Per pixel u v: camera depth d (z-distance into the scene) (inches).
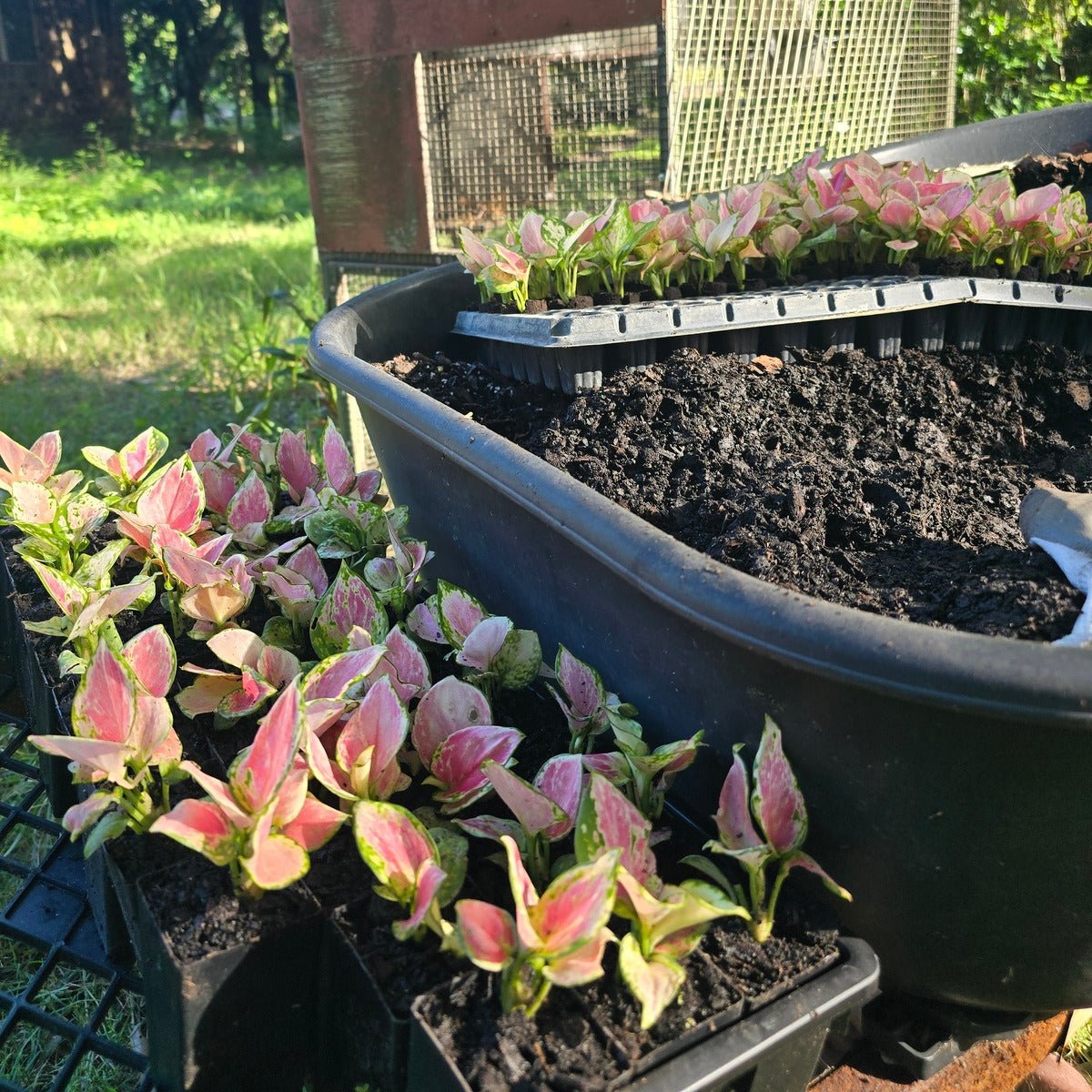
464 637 22.6
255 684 21.1
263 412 66.2
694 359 29.3
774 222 34.7
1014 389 30.8
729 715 18.2
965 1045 19.8
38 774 28.4
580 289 34.6
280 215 178.9
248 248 140.3
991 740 14.8
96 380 84.4
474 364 34.0
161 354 91.6
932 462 26.6
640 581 17.1
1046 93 78.3
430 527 29.4
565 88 48.3
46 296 114.7
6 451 28.3
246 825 16.9
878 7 53.9
